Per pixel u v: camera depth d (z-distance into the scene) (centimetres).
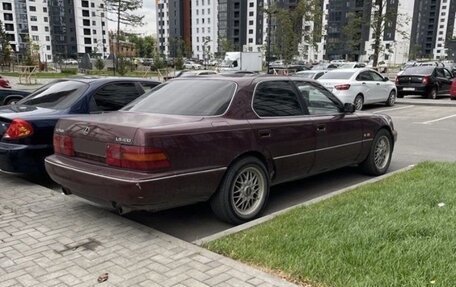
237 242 395
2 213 489
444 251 364
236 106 475
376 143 674
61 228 444
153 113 477
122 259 371
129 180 388
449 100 1992
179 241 406
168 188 400
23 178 647
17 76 3919
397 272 331
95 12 12431
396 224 421
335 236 400
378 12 2866
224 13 12388
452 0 12056
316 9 3834
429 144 974
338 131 589
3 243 406
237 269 347
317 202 512
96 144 428
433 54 12550
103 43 12569
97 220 468
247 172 476
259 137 478
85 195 440
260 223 452
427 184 573
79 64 5144
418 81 2006
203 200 445
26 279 339
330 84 1555
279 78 541
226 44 9044
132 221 465
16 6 11219
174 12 13775
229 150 448
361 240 387
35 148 592
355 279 322
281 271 340
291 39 3897
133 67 4194
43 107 654
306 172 558
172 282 330
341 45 8688
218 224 483
